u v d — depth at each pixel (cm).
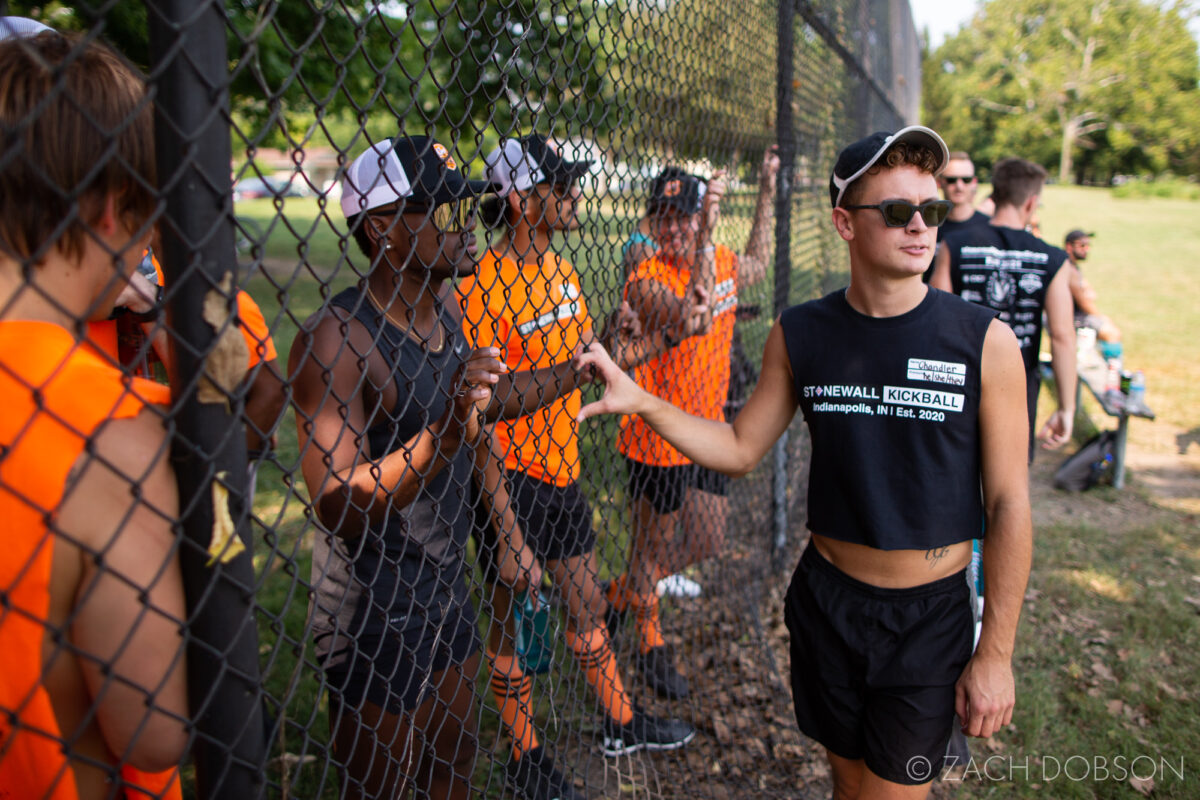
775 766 276
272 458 93
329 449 137
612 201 186
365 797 126
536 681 271
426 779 175
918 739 187
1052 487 573
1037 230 622
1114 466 563
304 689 291
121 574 76
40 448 73
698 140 256
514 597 193
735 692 310
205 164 76
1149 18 6112
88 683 80
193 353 78
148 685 79
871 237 178
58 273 78
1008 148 6731
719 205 280
